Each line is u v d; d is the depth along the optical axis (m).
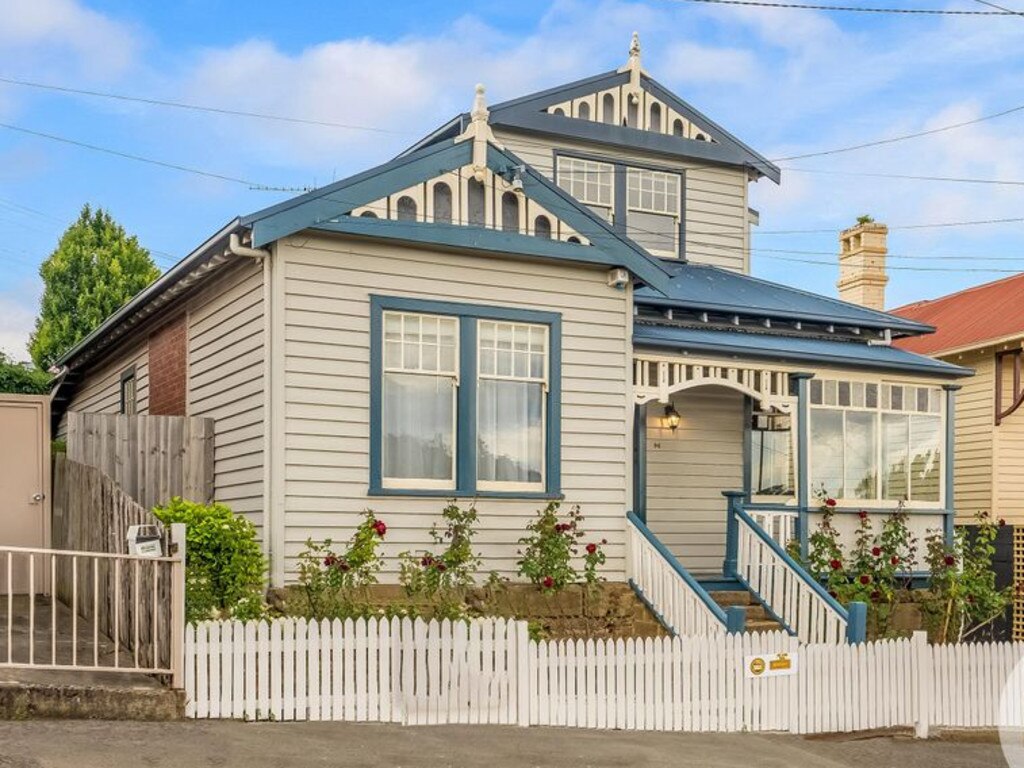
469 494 13.81
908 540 17.22
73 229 44.09
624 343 15.06
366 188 13.29
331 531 13.00
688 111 20.62
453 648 10.95
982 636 19.16
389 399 13.56
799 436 16.72
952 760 11.58
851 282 25.62
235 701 9.95
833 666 12.55
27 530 14.48
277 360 12.86
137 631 10.09
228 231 12.83
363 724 10.32
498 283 14.23
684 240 20.47
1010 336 21.02
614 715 11.52
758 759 10.60
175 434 14.29
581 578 14.24
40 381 32.34
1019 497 21.69
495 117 18.72
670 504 18.02
